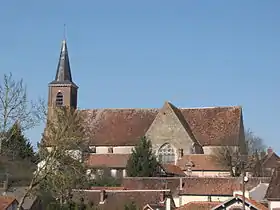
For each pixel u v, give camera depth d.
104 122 105.06
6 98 45.06
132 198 66.06
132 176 85.06
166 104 98.75
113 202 65.75
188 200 70.75
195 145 95.88
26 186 56.59
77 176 49.97
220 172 91.06
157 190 66.94
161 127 97.81
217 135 97.19
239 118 98.81
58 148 45.91
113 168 95.00
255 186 69.00
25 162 58.88
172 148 96.62
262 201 59.34
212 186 70.88
